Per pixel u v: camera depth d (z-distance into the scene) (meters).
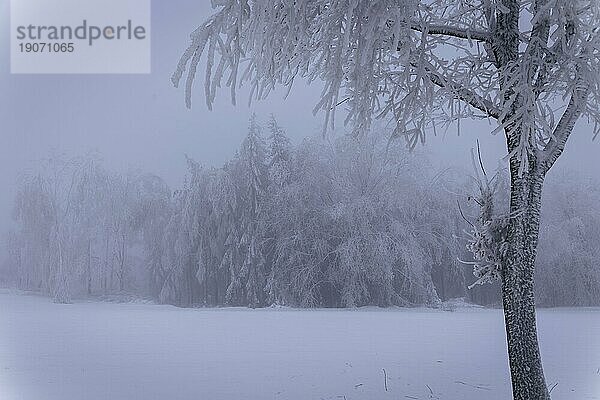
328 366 5.96
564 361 5.94
